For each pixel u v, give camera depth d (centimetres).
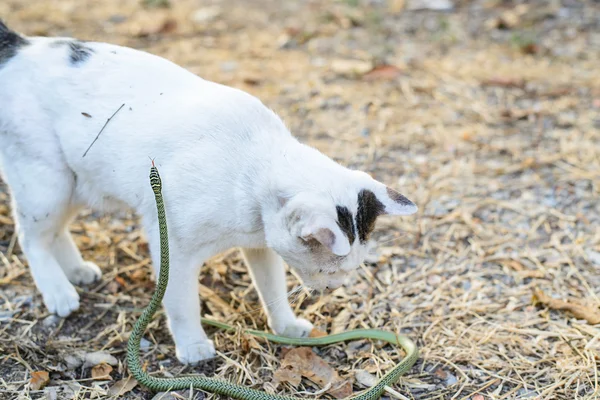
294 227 133
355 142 184
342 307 155
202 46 214
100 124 143
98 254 163
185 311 144
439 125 189
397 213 137
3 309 152
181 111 141
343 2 234
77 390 142
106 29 219
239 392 140
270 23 225
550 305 153
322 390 142
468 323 152
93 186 147
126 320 152
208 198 139
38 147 145
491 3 232
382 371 145
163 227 137
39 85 144
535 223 167
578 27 220
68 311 151
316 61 209
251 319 153
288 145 140
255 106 142
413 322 152
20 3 231
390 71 203
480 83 200
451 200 172
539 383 143
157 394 141
